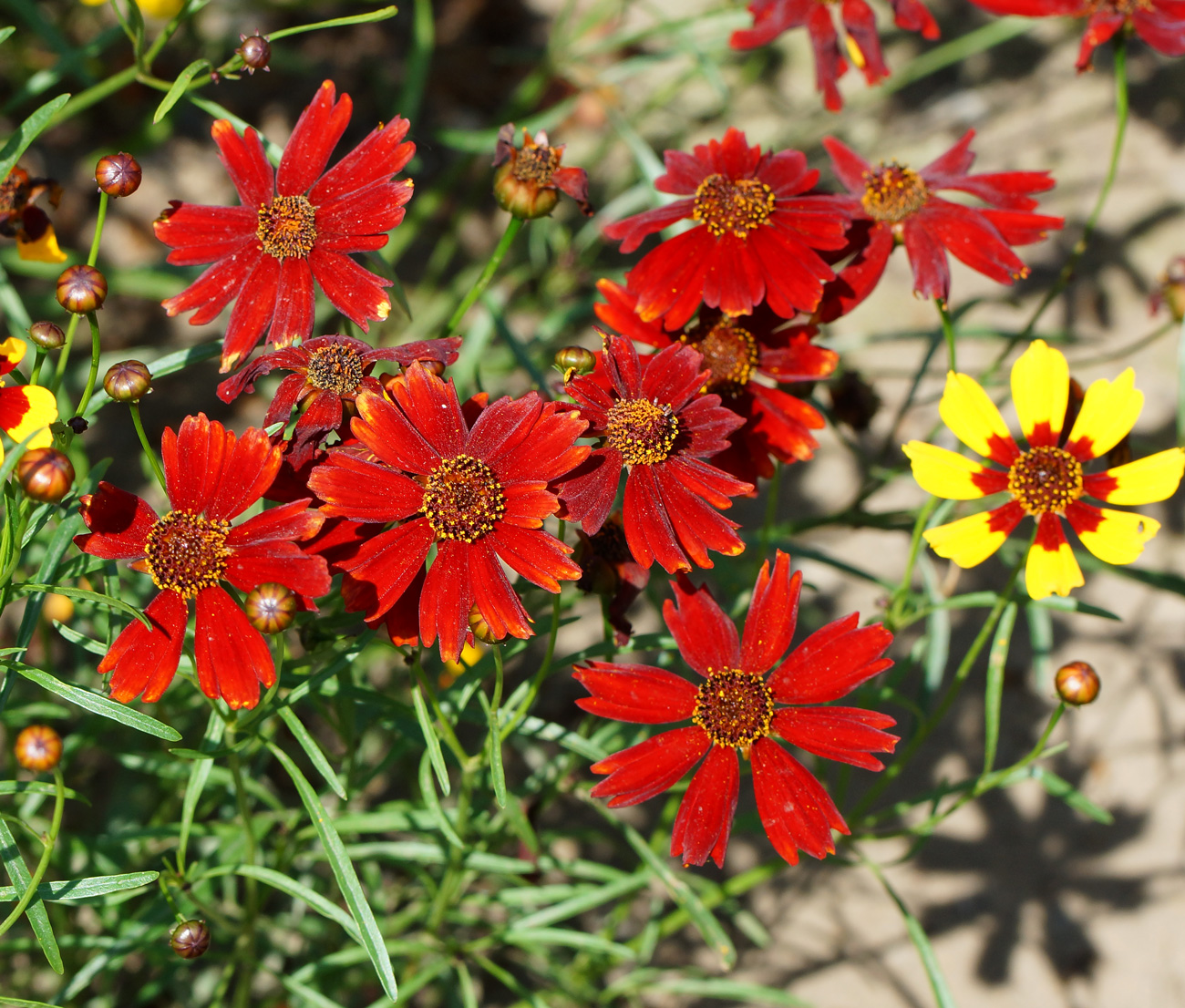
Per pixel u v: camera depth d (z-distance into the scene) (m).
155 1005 0.40
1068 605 0.33
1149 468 0.32
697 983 0.38
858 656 0.31
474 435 0.30
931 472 0.32
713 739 0.31
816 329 0.33
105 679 0.30
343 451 0.30
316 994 0.34
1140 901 0.46
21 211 0.33
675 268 0.32
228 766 0.36
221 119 0.32
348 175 0.32
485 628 0.29
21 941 0.35
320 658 0.32
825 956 0.45
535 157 0.32
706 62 0.45
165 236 0.31
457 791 0.40
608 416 0.30
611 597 0.32
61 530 0.30
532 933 0.36
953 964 0.45
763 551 0.36
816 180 0.33
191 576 0.29
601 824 0.45
